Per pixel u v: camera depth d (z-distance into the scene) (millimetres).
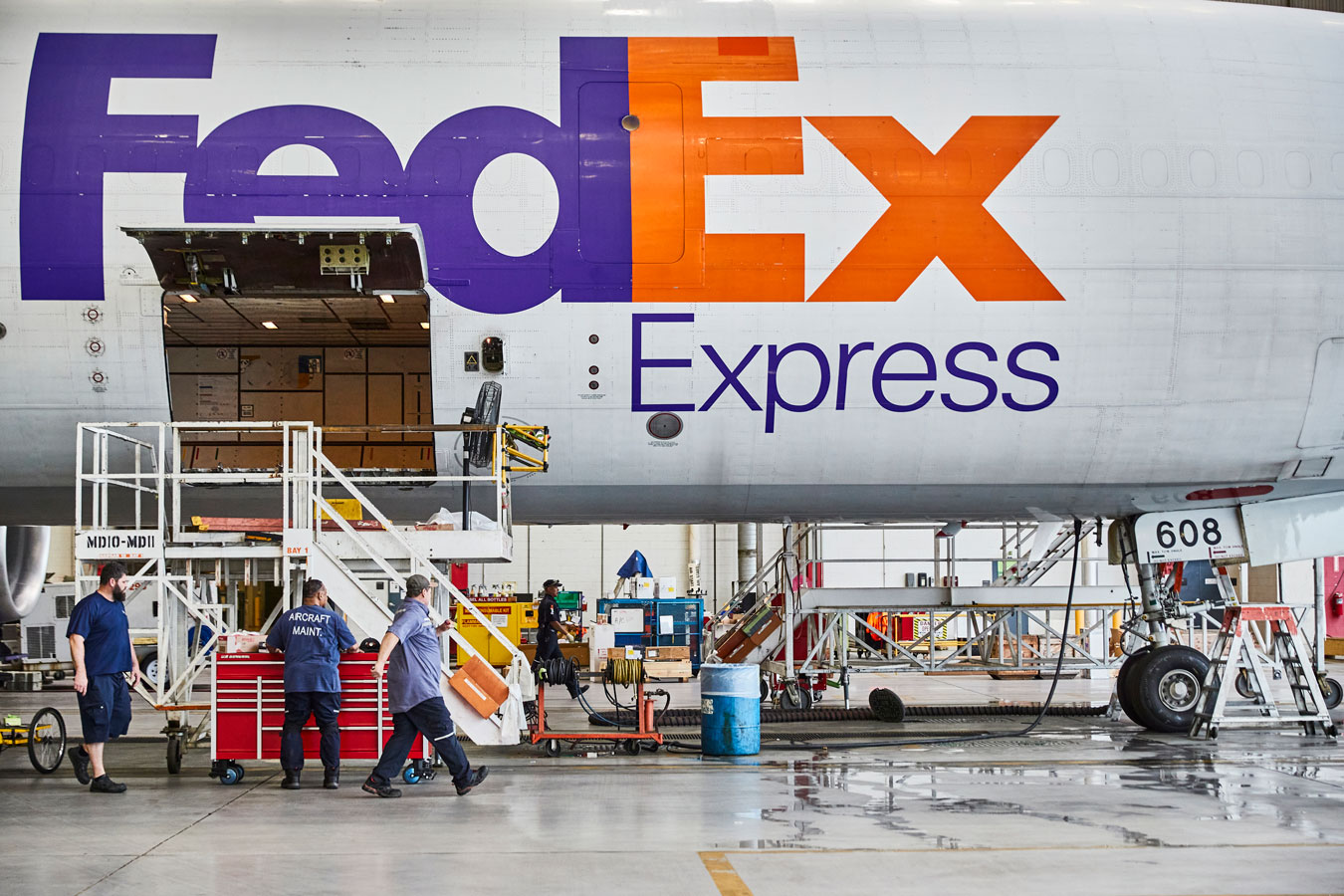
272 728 9094
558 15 11586
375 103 10984
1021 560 16250
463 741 11688
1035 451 11430
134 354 10812
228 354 13961
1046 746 11305
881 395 11078
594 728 12992
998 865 6152
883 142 11094
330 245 10484
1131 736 12195
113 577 8867
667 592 24625
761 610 16250
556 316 10875
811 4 11867
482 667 9477
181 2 11469
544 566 34656
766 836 6883
